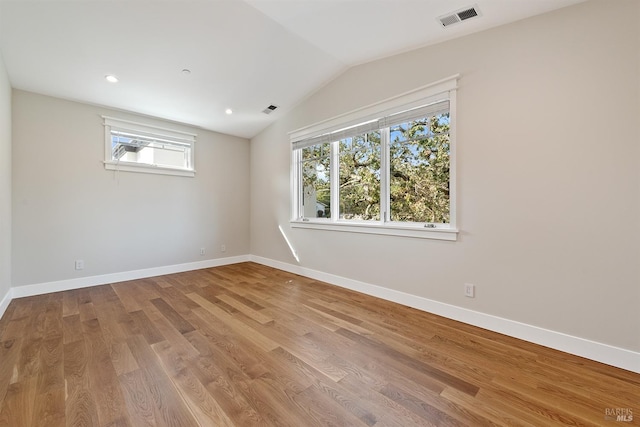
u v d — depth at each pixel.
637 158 1.66
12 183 2.97
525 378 1.62
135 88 3.21
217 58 2.84
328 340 2.09
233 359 1.83
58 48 2.49
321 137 3.72
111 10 2.16
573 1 1.82
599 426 1.27
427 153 2.67
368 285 3.15
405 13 2.16
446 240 2.48
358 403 1.42
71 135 3.35
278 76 3.29
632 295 1.69
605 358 1.77
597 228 1.79
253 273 4.19
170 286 3.49
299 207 4.20
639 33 1.64
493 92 2.19
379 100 2.97
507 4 1.92
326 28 2.45
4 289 2.68
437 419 1.31
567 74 1.88
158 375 1.65
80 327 2.30
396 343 2.04
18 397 1.45
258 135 4.92
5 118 2.66
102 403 1.41
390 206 3.00
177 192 4.25
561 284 1.93
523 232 2.07
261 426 1.27
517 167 2.09
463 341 2.06
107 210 3.60
